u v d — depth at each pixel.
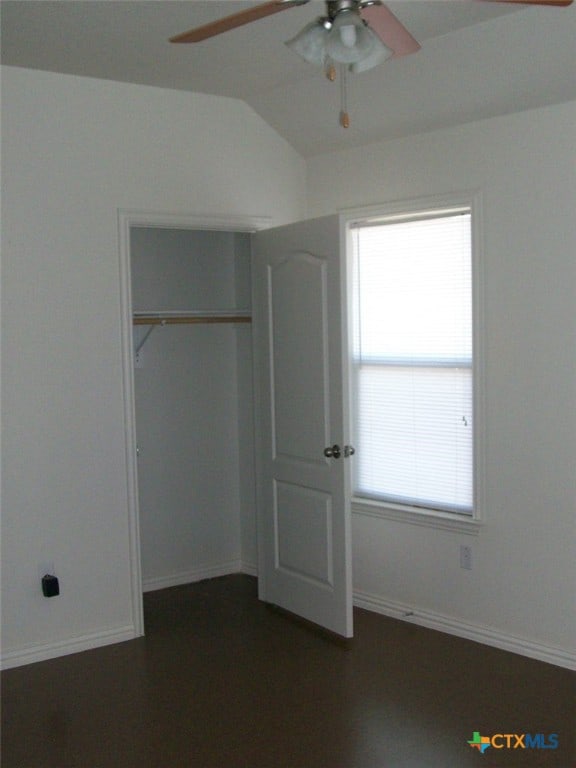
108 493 3.76
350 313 4.12
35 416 3.55
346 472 3.65
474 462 3.59
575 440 3.26
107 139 3.66
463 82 3.33
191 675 3.44
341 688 3.27
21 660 3.57
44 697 3.27
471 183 3.52
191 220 3.93
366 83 3.57
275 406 4.09
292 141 4.22
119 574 3.81
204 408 4.75
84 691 3.32
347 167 4.09
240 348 4.78
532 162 3.30
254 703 3.18
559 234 3.24
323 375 3.72
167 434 4.62
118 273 3.72
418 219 3.80
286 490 4.05
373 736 2.90
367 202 4.00
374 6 2.13
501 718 2.99
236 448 4.89
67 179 3.56
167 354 4.60
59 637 3.67
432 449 3.82
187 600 4.41
